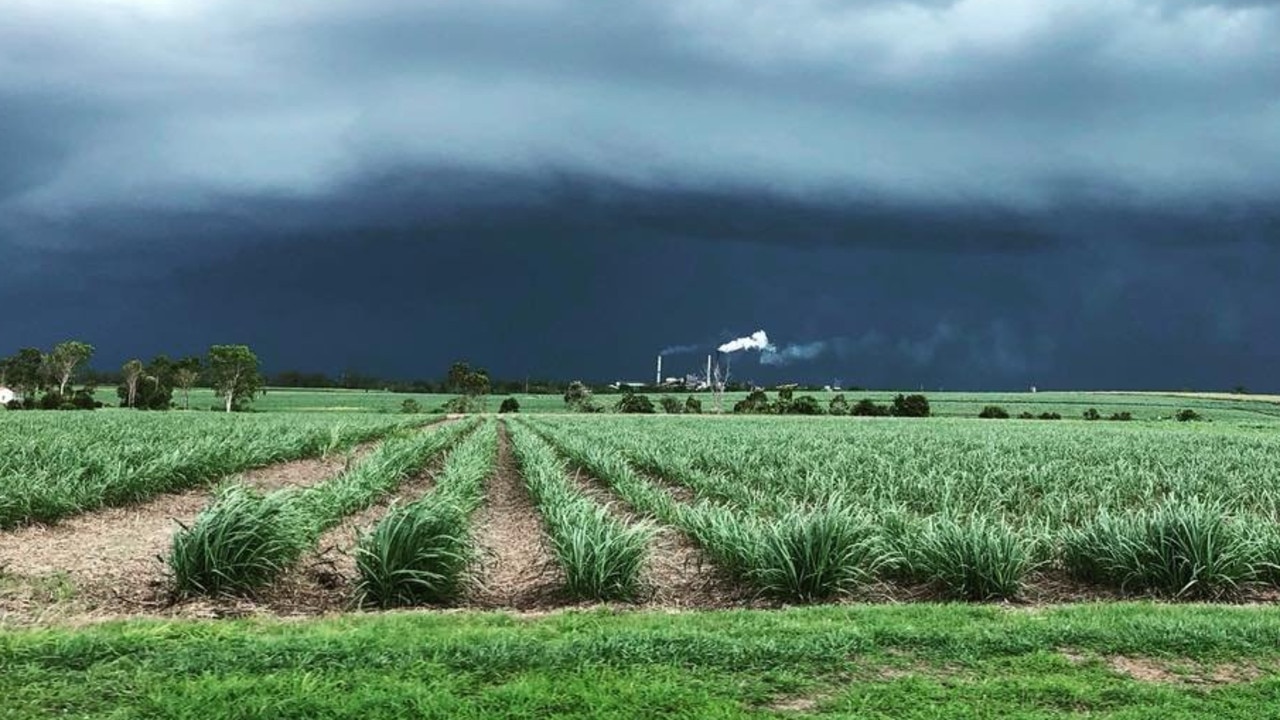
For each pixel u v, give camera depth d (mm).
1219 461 25984
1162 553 9562
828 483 16453
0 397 113438
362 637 6367
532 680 5512
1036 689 5570
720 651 6094
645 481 17016
